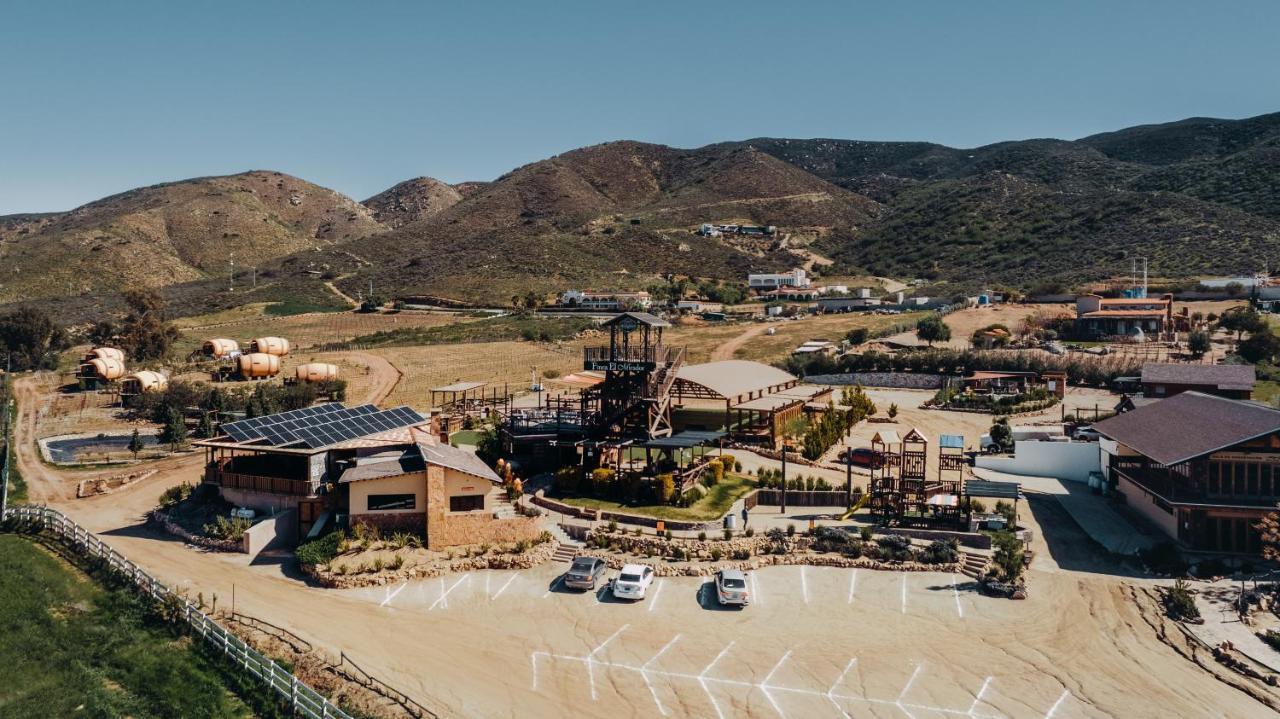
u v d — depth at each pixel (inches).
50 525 1680.6
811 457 2258.9
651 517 1737.2
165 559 1589.6
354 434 1962.4
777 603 1403.8
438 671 1171.9
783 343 4544.8
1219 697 1103.6
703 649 1243.2
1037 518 1829.5
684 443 1913.1
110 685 1101.1
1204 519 1569.9
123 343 3816.4
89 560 1503.4
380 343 4591.5
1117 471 1972.2
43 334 3850.9
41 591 1354.6
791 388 3019.2
